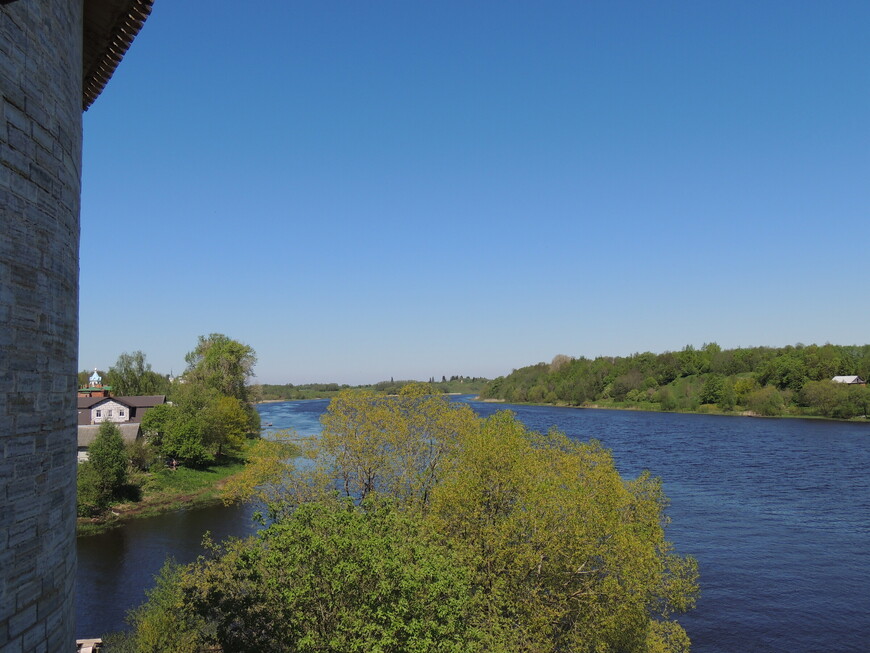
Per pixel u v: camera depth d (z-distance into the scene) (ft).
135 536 150.71
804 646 96.58
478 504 84.64
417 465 114.73
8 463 24.54
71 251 31.24
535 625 75.66
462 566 69.31
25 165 26.18
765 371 491.72
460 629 55.36
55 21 29.27
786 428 358.23
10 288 24.90
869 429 349.00
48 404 27.81
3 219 24.53
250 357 325.01
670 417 435.12
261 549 59.72
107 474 173.06
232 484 116.88
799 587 117.70
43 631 27.07
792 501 178.40
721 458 248.73
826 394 420.77
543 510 80.23
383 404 119.34
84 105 50.26
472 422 116.37
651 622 91.09
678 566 93.45
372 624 49.11
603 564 83.56
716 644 97.35
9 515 24.54
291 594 52.21
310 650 50.75
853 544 140.87
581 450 99.76
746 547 139.23
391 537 58.39
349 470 114.93
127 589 114.83
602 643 77.71
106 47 42.78
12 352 24.97
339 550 53.78
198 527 159.02
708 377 501.97
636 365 599.98
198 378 302.86
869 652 94.94
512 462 86.58
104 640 86.69
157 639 77.87
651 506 96.22
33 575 26.23
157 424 227.61
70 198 31.14
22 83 26.08
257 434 326.24
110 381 357.82
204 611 61.93
